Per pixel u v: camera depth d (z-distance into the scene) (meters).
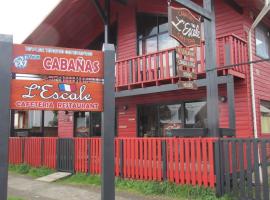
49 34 15.72
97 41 16.86
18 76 6.93
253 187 7.96
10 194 9.87
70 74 6.65
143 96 14.58
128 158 10.34
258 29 13.19
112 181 6.68
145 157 9.93
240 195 8.04
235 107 11.81
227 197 8.16
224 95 11.98
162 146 9.56
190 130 9.45
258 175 7.73
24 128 21.59
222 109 11.97
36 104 6.37
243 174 8.02
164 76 12.49
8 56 6.13
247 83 11.65
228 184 8.26
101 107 6.79
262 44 13.39
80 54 6.74
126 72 13.34
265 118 12.77
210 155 8.52
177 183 9.10
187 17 8.88
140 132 14.62
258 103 12.23
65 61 6.64
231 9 12.34
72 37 16.45
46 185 11.05
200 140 8.74
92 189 10.16
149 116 14.40
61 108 6.52
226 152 8.34
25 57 6.38
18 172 13.98
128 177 10.27
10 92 6.19
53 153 13.16
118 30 15.98
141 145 10.04
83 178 11.42
